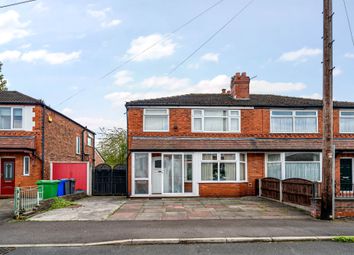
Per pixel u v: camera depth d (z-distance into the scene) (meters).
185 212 14.52
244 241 9.45
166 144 21.22
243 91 23.50
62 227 11.38
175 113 21.97
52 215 13.85
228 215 13.66
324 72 13.31
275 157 21.91
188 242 9.38
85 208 15.91
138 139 21.52
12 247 9.07
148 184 21.09
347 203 13.03
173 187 21.44
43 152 21.55
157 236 9.85
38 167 21.33
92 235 10.16
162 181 21.33
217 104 22.00
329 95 13.20
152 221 12.35
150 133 21.75
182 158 21.55
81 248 8.98
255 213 14.16
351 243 9.30
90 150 34.56
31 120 21.55
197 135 21.83
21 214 13.55
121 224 11.80
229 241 9.42
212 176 21.42
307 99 24.50
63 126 25.88
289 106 22.25
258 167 21.77
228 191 21.19
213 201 18.67
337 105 22.44
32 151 21.16
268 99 23.88
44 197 16.94
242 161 21.81
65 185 19.14
